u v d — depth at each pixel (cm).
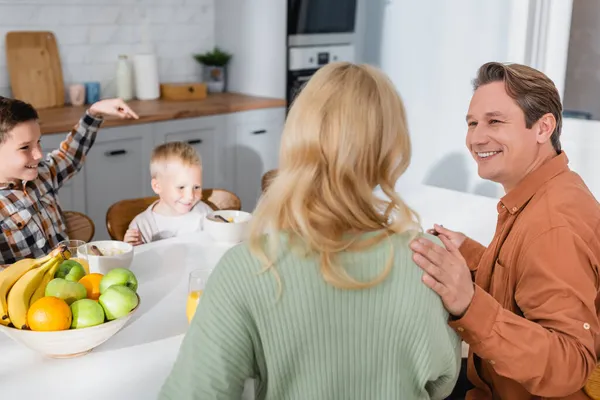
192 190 238
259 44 420
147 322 150
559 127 142
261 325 96
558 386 117
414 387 101
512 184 145
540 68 352
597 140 339
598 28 332
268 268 95
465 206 243
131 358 134
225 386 95
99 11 388
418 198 252
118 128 338
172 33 424
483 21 366
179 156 236
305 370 98
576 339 118
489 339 113
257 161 409
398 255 99
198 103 391
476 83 147
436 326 101
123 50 404
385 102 97
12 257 206
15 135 193
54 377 126
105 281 140
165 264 187
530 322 117
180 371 97
